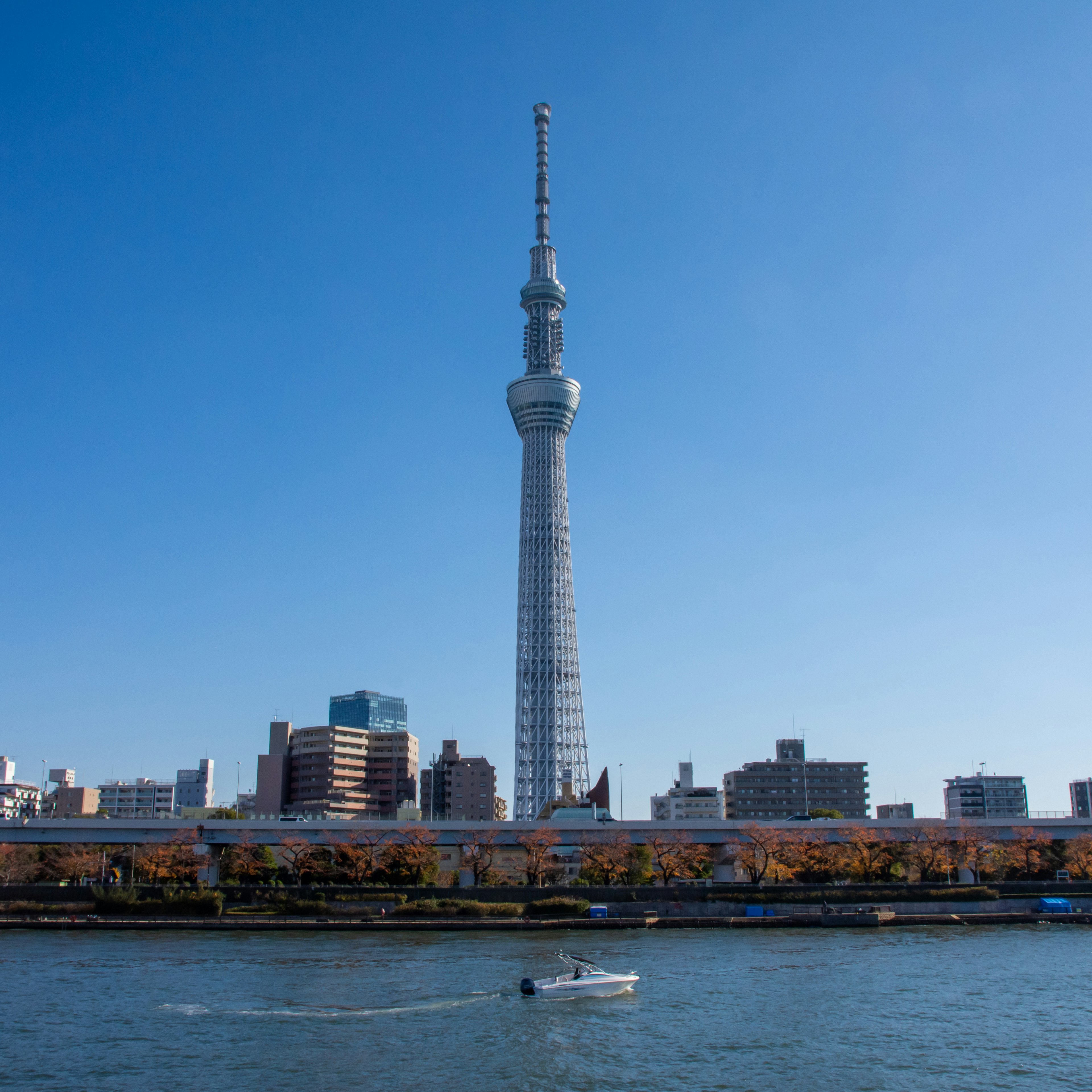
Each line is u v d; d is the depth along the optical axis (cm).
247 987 10469
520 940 14062
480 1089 7325
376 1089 7306
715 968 11675
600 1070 7744
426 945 13500
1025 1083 7525
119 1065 7838
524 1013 9419
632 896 16912
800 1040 8581
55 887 16900
